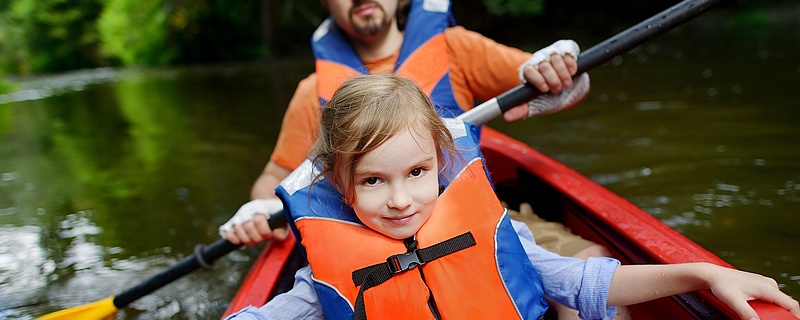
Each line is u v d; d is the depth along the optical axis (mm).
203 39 15242
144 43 15992
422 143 1009
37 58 17047
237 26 15125
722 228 2143
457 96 1835
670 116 3773
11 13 16969
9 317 2049
